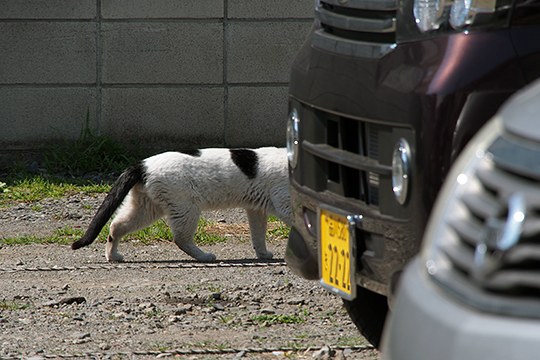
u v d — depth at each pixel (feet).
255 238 48.16
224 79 68.18
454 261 15.67
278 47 68.13
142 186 47.44
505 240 14.66
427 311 15.58
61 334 32.89
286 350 30.50
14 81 67.10
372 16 24.08
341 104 24.58
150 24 67.36
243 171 48.21
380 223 23.39
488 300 14.83
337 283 25.29
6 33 66.59
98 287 40.16
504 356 14.34
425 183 21.76
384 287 23.63
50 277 42.29
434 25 22.52
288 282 40.11
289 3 67.67
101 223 46.83
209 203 48.29
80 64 67.31
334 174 25.72
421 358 15.44
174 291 38.91
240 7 67.51
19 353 30.42
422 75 22.04
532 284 14.51
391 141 22.88
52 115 67.67
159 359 29.84
